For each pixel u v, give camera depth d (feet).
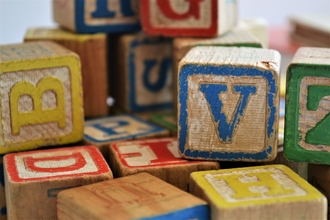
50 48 0.85
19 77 0.79
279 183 0.69
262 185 0.69
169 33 0.91
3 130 0.79
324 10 1.61
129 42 0.98
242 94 0.75
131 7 0.97
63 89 0.81
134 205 0.65
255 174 0.72
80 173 0.73
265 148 0.76
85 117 0.96
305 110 0.73
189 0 0.89
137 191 0.68
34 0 1.30
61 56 0.80
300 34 1.26
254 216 0.65
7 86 0.78
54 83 0.81
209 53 0.79
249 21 1.03
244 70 0.74
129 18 0.97
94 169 0.74
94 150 0.80
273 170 0.73
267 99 0.74
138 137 0.87
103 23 0.96
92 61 0.94
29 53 0.81
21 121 0.80
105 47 0.95
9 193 0.71
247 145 0.76
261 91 0.74
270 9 1.56
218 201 0.65
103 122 0.94
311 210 0.66
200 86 0.75
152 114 1.00
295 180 0.70
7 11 1.28
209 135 0.76
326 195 0.75
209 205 0.66
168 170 0.75
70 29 0.96
